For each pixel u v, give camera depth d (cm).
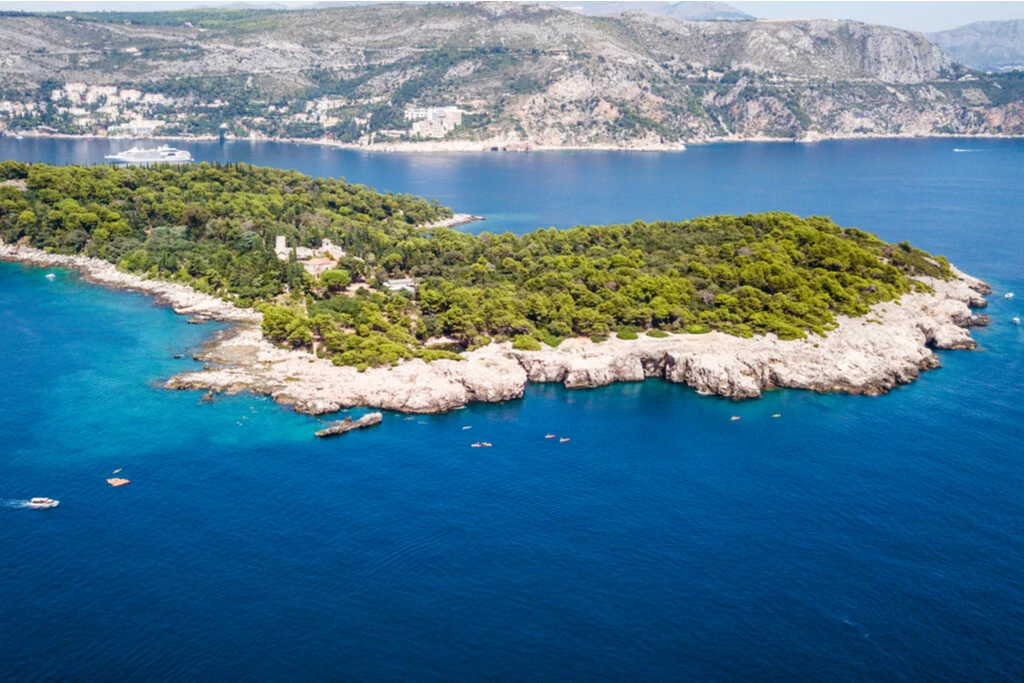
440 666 11262
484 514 14825
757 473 16412
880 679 11162
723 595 12731
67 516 14500
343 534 14112
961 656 11588
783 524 14612
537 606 12450
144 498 15138
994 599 12719
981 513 15000
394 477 16062
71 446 17125
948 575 13262
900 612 12412
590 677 11119
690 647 11669
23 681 10825
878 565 13488
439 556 13588
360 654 11438
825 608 12475
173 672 11038
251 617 12081
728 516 14850
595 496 15488
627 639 11806
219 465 16412
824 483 16012
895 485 15950
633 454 17200
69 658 11238
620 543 14000
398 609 12338
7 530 14038
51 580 12781
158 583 12756
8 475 15888
